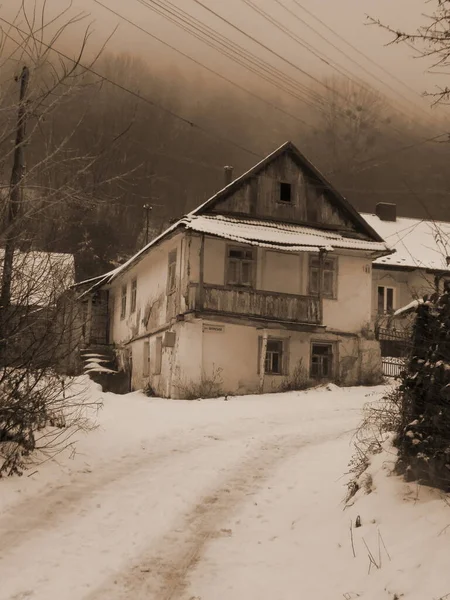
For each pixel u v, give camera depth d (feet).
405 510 22.36
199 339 79.25
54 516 26.27
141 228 142.00
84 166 27.04
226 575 21.12
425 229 120.37
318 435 45.01
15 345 30.94
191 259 80.53
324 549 22.48
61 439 36.65
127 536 24.39
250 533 25.21
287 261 86.02
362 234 91.86
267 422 50.47
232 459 37.04
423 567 18.21
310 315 82.38
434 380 23.61
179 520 26.45
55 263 31.27
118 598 19.22
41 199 27.12
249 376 81.30
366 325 88.63
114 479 31.96
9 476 29.84
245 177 86.38
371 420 38.29
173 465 35.14
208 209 84.53
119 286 109.50
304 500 28.99
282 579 20.61
